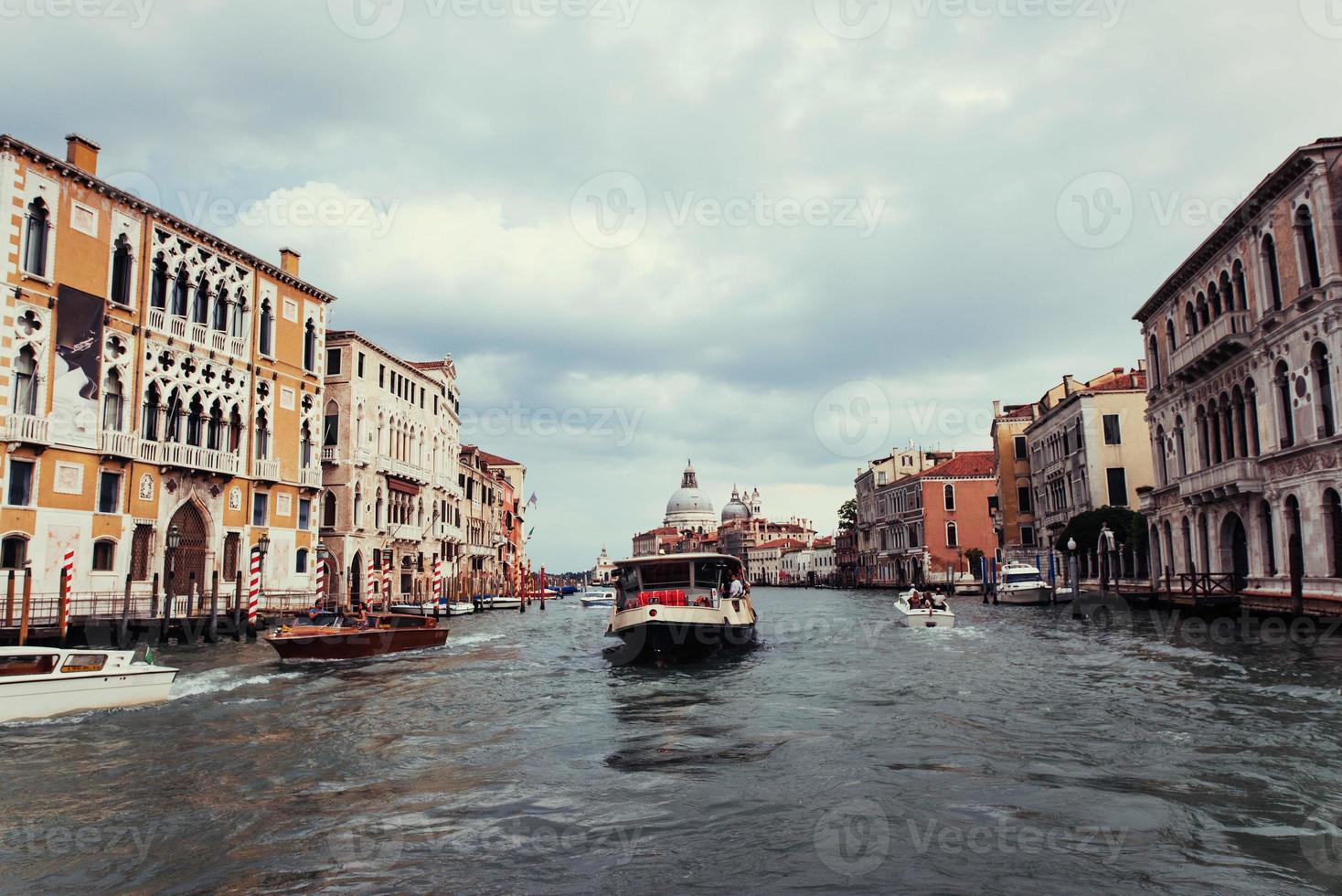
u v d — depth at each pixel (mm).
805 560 137125
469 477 65125
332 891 6406
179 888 6508
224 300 32688
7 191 24000
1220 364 28672
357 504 42812
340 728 12750
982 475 76812
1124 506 43375
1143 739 11008
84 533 26000
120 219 27750
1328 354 21969
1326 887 6254
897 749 10750
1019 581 46312
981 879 6457
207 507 31031
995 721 12453
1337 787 8695
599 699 15594
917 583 76562
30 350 24781
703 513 194000
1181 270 31375
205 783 9531
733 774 9594
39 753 11047
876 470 93062
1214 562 29406
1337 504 22172
